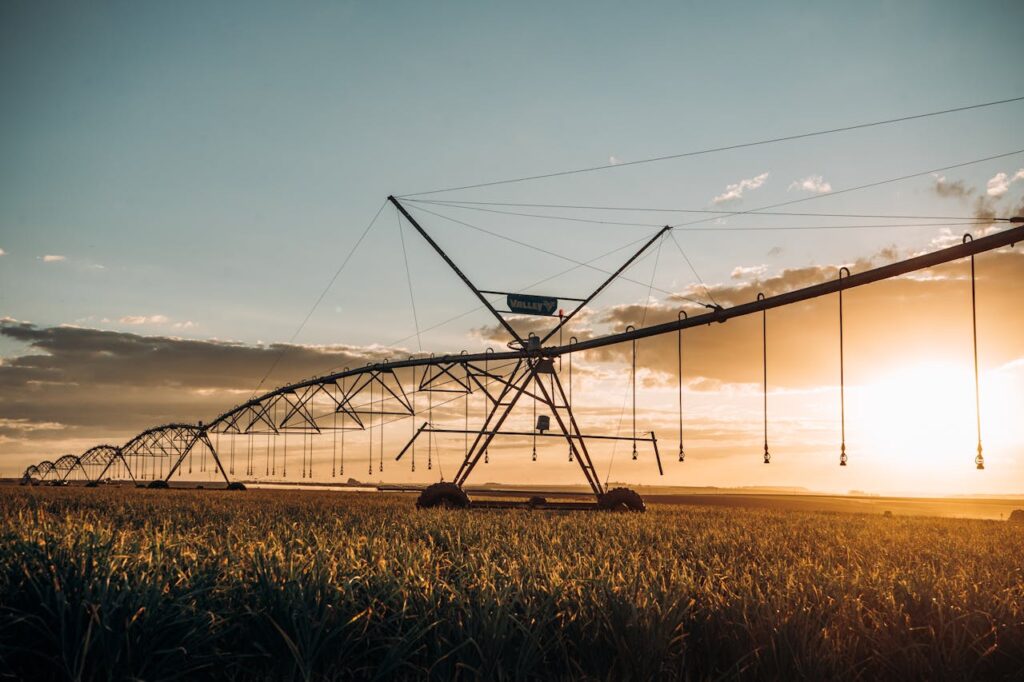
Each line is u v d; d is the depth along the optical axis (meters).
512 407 39.66
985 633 9.56
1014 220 20.78
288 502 55.59
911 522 44.47
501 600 8.95
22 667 8.38
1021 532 36.16
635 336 35.22
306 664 7.95
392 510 41.00
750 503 116.25
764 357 29.03
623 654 8.54
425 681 8.46
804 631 8.88
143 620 8.13
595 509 41.47
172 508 44.03
